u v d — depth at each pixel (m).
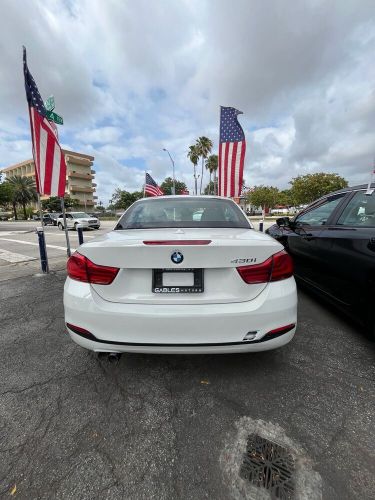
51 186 5.70
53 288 4.54
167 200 2.91
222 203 2.87
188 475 1.38
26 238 14.05
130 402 1.87
